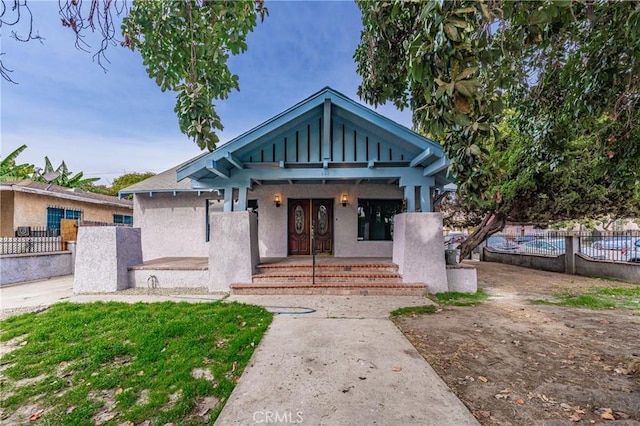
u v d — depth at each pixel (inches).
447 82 89.5
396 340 164.7
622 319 206.7
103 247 301.9
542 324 194.7
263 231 410.0
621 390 114.3
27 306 238.2
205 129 112.7
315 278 296.4
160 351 149.3
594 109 149.2
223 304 241.0
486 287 318.0
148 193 449.1
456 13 79.9
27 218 487.5
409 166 303.4
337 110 297.6
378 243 406.9
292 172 302.0
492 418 97.3
